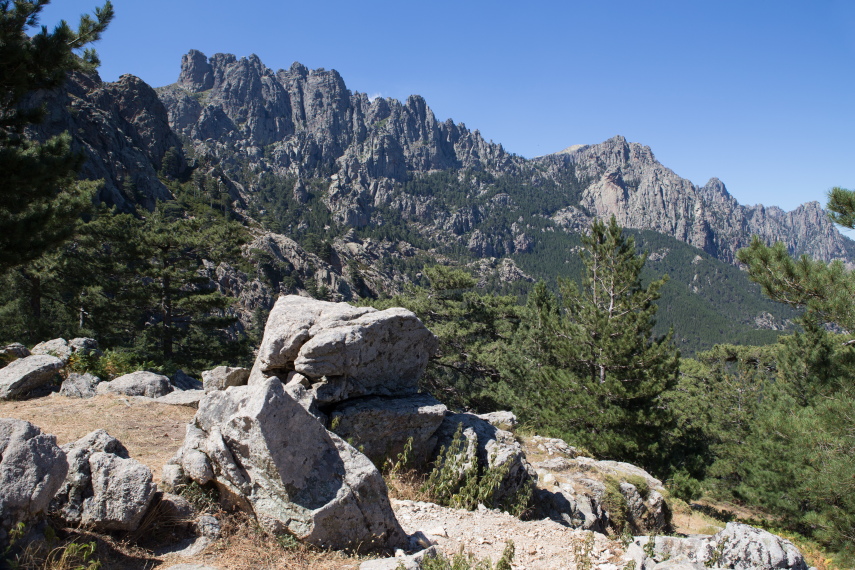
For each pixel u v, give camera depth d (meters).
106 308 28.44
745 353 37.81
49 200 13.80
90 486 5.26
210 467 6.04
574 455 15.56
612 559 6.61
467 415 11.63
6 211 12.82
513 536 7.27
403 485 8.70
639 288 22.17
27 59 12.78
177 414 10.77
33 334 25.08
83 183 26.45
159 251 30.41
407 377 10.65
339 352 9.27
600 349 21.11
